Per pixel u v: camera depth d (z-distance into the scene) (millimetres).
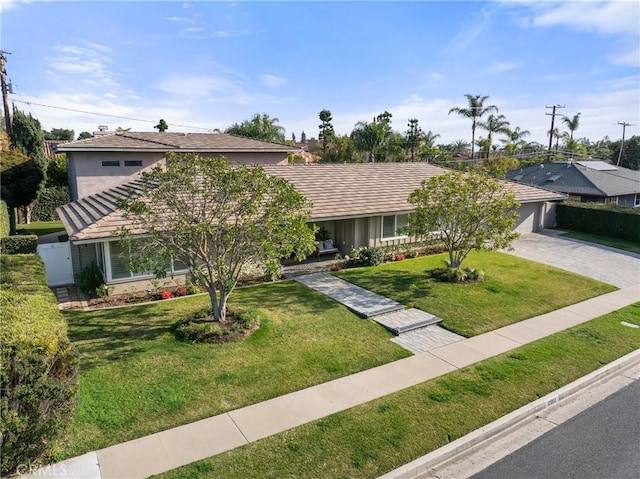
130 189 17000
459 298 13922
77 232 13031
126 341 10328
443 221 15453
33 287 9836
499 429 7469
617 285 16000
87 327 11180
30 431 5941
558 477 6355
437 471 6527
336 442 6852
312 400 8086
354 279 15789
